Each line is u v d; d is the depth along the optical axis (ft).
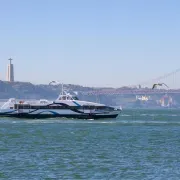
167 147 447.83
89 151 409.69
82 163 343.05
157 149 430.20
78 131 629.10
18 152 398.21
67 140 507.30
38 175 300.40
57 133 595.47
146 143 485.15
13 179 288.71
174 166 334.24
